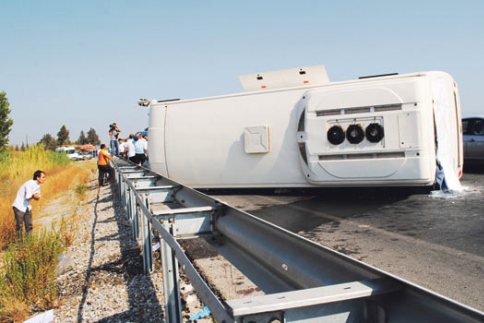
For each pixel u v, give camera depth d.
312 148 9.99
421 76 9.27
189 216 3.77
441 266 5.00
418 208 8.62
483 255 5.34
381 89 9.26
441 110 9.72
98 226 10.69
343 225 7.55
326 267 1.95
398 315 1.49
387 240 6.34
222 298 4.48
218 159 11.65
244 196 11.65
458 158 10.72
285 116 10.78
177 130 12.20
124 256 7.37
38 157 31.67
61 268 7.14
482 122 14.39
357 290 1.57
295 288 2.15
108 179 22.42
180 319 3.33
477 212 7.86
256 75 11.16
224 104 11.59
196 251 6.68
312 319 1.56
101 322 4.78
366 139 9.43
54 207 16.19
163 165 12.37
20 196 10.20
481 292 4.14
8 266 6.40
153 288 5.61
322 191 11.27
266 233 2.67
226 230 3.36
